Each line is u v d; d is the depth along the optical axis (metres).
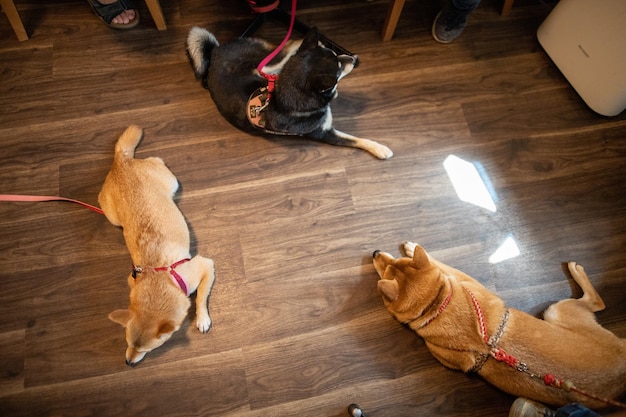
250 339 2.00
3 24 2.51
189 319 2.02
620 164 2.34
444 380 1.96
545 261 2.16
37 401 1.89
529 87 2.48
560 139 2.38
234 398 1.92
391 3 2.33
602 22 2.16
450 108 2.43
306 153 2.31
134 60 2.46
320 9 2.60
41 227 2.15
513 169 2.32
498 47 2.56
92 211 2.18
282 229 2.18
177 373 1.95
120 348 1.98
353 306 2.07
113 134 2.33
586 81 2.35
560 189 2.29
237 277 2.10
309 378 1.95
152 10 2.39
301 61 1.89
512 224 2.22
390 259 1.99
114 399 1.91
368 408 1.92
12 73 2.42
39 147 2.29
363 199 2.24
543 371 1.59
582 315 1.82
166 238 1.84
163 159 2.28
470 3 2.24
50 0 2.56
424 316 1.81
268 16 2.51
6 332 1.98
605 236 2.21
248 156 2.30
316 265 2.13
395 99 2.43
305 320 2.04
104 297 2.05
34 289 2.05
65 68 2.44
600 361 1.60
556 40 2.43
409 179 2.29
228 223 2.18
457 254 2.16
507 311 1.75
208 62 2.19
